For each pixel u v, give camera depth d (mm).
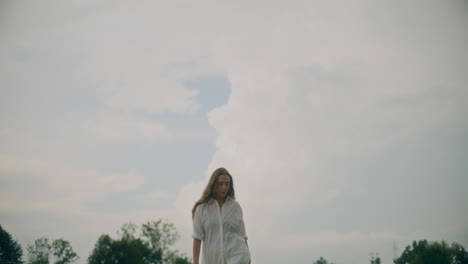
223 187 4285
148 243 19719
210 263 4129
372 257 23859
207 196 4293
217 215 4207
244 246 4164
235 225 4223
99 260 18766
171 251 19766
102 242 19109
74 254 17969
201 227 4219
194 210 4320
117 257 19031
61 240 17844
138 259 19547
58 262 17562
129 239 19688
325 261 24984
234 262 4027
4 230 17797
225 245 4105
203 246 4215
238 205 4309
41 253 17547
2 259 16766
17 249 17297
